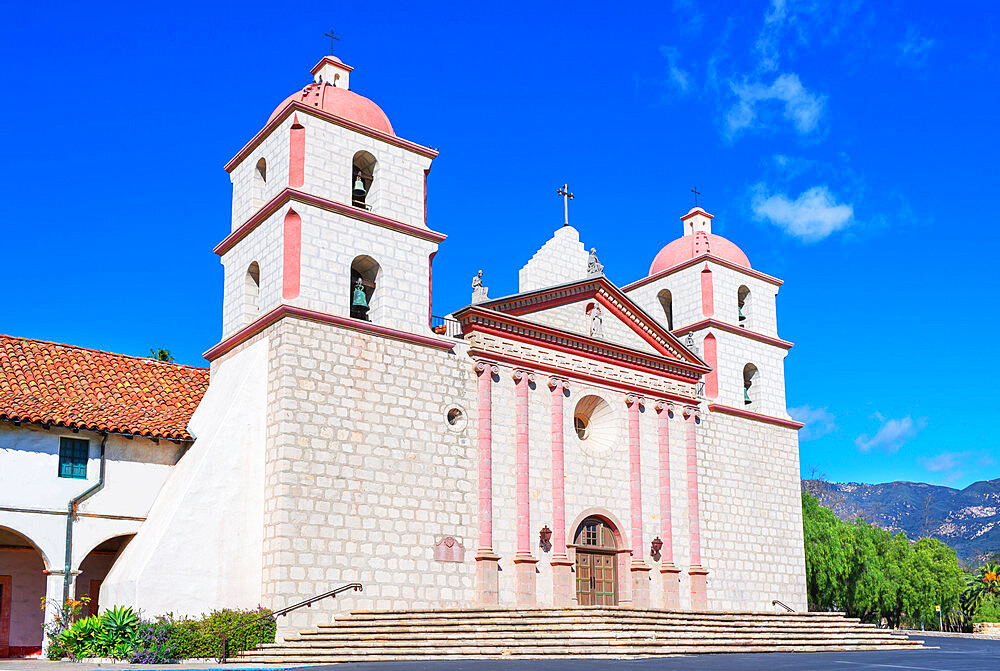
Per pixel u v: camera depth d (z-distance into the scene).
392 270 33.41
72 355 35.72
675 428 40.69
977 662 24.00
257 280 34.03
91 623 27.19
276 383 30.28
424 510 31.89
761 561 42.62
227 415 30.14
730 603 40.69
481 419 34.19
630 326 40.53
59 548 30.14
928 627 83.69
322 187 32.44
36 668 24.00
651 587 37.72
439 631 27.34
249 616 27.36
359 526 30.22
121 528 31.44
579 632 26.55
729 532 41.62
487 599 32.56
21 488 29.91
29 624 32.84
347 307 32.00
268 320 31.06
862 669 21.22
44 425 30.33
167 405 34.84
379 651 25.64
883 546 80.56
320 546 29.27
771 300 47.41
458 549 32.47
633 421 38.81
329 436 30.31
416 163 35.25
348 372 31.27
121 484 31.75
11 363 33.62
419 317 33.62
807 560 52.56
